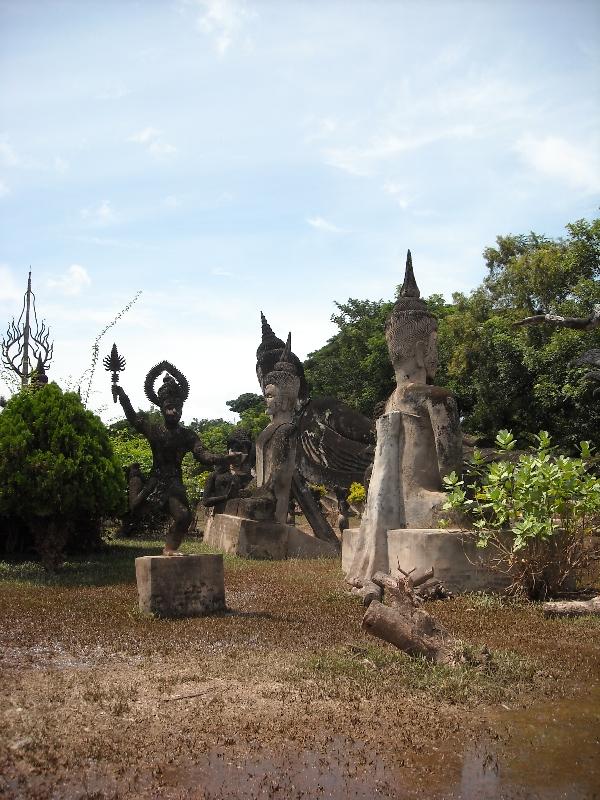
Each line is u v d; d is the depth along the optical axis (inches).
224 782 169.9
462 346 1060.5
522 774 175.9
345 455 920.9
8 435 490.6
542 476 369.1
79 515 527.8
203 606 352.5
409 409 453.7
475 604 365.4
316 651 278.8
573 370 859.4
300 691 230.5
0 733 194.2
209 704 218.4
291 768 177.5
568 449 908.0
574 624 326.3
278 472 676.1
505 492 379.9
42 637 302.0
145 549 657.6
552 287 1011.3
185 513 376.8
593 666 259.9
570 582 404.2
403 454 450.3
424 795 165.5
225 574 501.7
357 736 196.4
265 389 738.2
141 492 382.0
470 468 451.8
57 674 248.4
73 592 410.9
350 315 1550.2
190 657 271.7
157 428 394.0
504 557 388.5
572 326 414.6
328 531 679.1
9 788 165.8
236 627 320.2
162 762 179.5
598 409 889.5
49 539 501.7
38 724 200.8
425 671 250.2
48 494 483.8
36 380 682.2
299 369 789.2
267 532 629.0
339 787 168.6
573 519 382.0
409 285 483.8
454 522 421.4
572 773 176.6
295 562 582.9
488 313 1107.9
